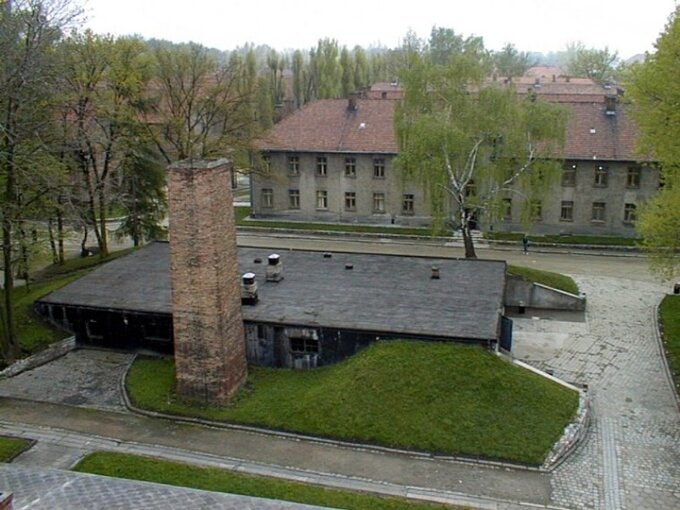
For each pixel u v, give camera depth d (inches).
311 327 1034.1
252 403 963.3
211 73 1936.5
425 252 1850.4
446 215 1636.3
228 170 924.0
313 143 2106.3
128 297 1194.6
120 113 1587.1
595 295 1486.2
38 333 1206.9
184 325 941.8
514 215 1969.7
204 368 952.3
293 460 853.2
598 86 3137.3
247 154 1991.9
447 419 895.7
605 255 1788.9
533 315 1380.4
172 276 924.6
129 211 1803.6
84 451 870.4
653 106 1220.5
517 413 909.2
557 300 1397.6
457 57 1517.0
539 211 1808.6
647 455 863.7
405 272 1263.5
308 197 2156.7
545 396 941.2
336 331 1028.5
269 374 1045.2
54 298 1212.5
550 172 1546.5
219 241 911.7
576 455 861.8
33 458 852.0
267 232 2096.5
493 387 935.7
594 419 956.0
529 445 861.2
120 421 951.0
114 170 1711.4
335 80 3417.8
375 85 3245.6
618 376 1098.1
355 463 845.8
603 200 1900.8
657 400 1013.8
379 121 2113.7
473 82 1531.7
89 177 1665.8
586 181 1895.9
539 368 1127.0
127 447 884.0
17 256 1317.7
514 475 821.2
